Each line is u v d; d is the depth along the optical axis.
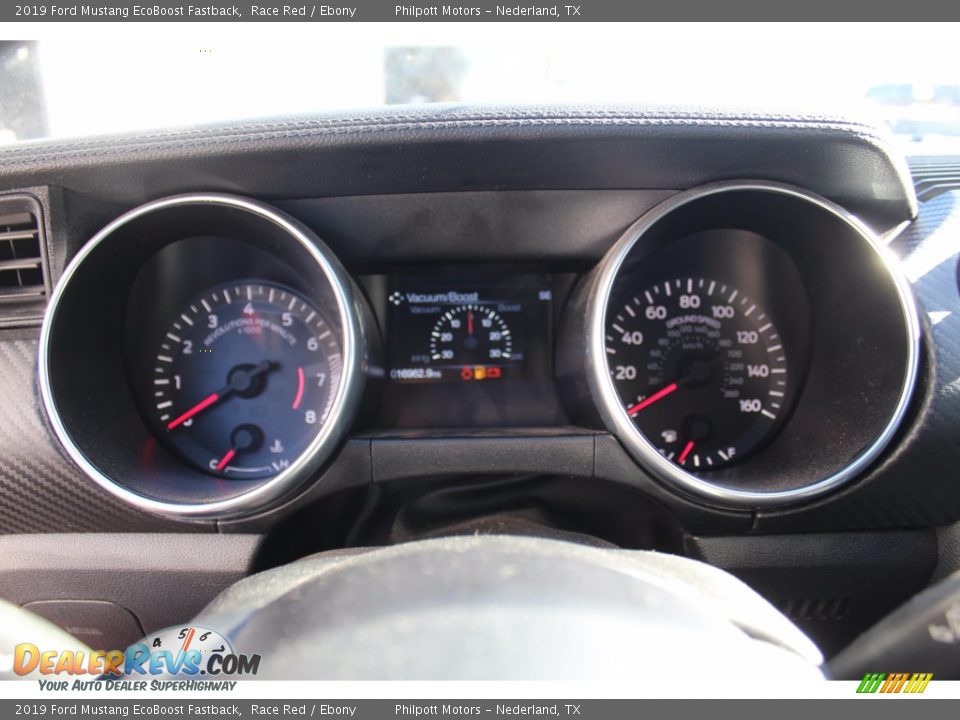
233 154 1.61
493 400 2.07
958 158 2.10
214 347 2.02
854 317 1.80
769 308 2.03
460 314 2.08
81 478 1.62
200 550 1.64
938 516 1.63
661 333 2.03
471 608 0.99
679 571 1.20
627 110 1.58
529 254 1.91
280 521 1.64
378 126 1.58
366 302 1.98
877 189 1.72
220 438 1.98
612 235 1.87
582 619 0.98
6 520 1.64
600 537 1.88
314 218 1.84
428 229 1.87
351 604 1.01
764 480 1.74
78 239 1.74
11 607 1.17
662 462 1.65
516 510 1.83
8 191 1.68
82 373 1.76
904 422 1.61
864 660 0.97
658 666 0.94
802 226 1.84
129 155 1.61
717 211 1.88
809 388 1.97
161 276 1.98
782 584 1.69
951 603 0.92
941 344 1.61
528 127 1.57
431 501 1.81
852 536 1.66
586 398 1.79
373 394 1.92
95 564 1.64
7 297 1.69
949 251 1.71
